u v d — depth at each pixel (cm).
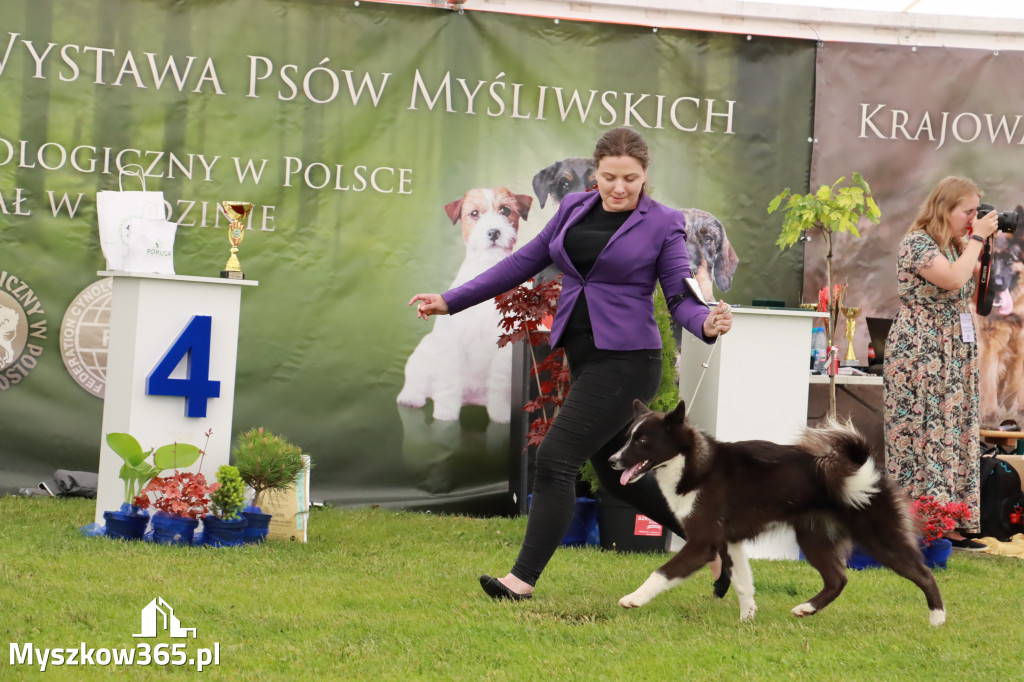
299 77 1031
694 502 577
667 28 1073
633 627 541
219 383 782
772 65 1088
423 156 1050
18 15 989
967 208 855
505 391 1055
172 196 1016
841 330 1080
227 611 535
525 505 976
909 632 561
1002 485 984
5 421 988
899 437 857
